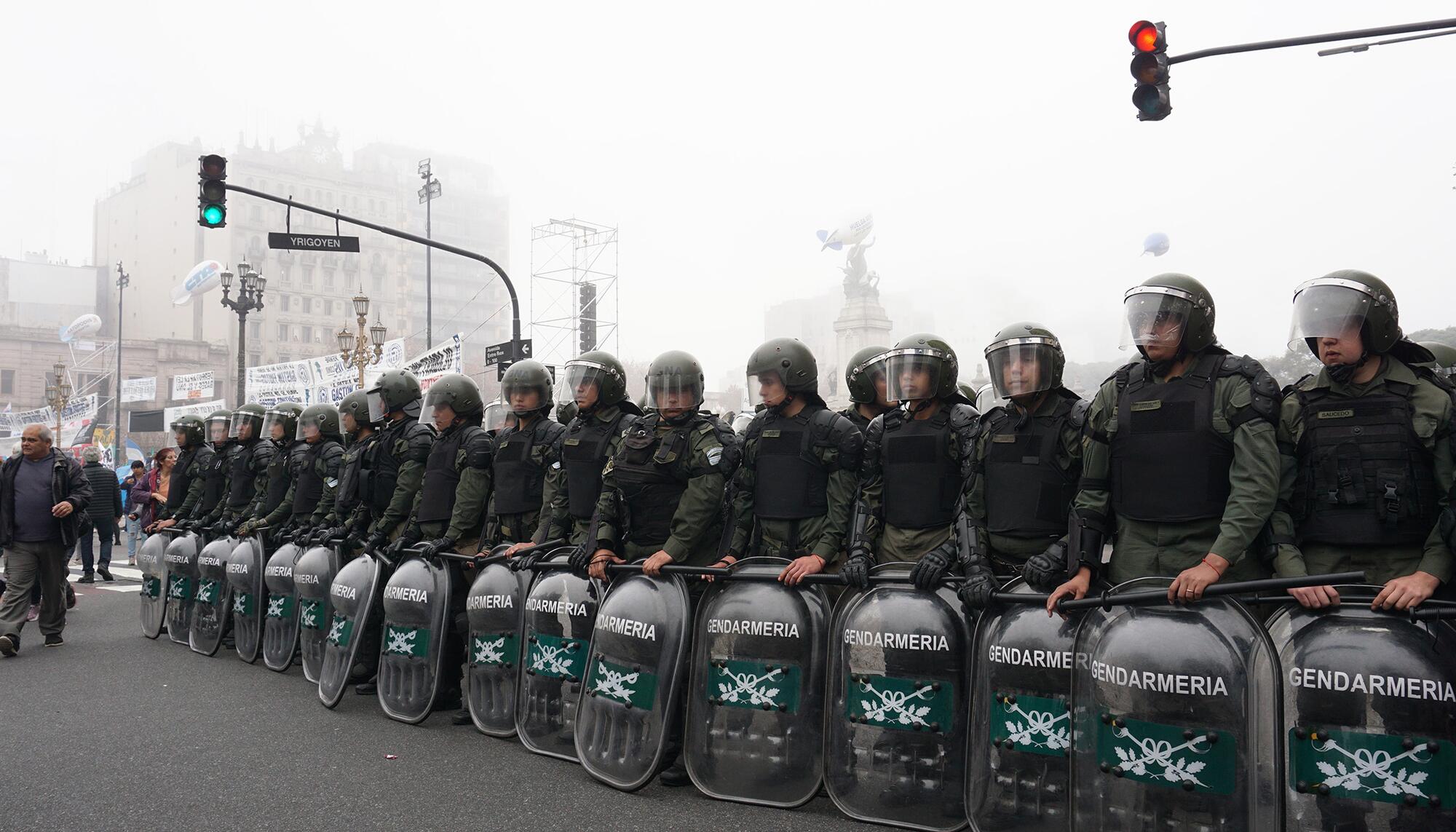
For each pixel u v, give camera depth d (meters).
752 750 4.83
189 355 80.88
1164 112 9.68
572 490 6.06
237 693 7.36
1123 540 4.17
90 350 77.25
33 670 8.31
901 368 4.88
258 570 8.73
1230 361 4.02
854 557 4.77
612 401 6.15
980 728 4.34
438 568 6.58
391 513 7.10
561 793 5.00
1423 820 3.37
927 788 4.44
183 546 9.88
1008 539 4.54
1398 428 3.71
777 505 5.19
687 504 5.29
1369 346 3.75
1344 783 3.49
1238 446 3.85
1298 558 3.80
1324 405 3.88
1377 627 3.56
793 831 4.43
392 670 6.60
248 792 5.05
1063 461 4.48
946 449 4.91
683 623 5.12
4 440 48.09
